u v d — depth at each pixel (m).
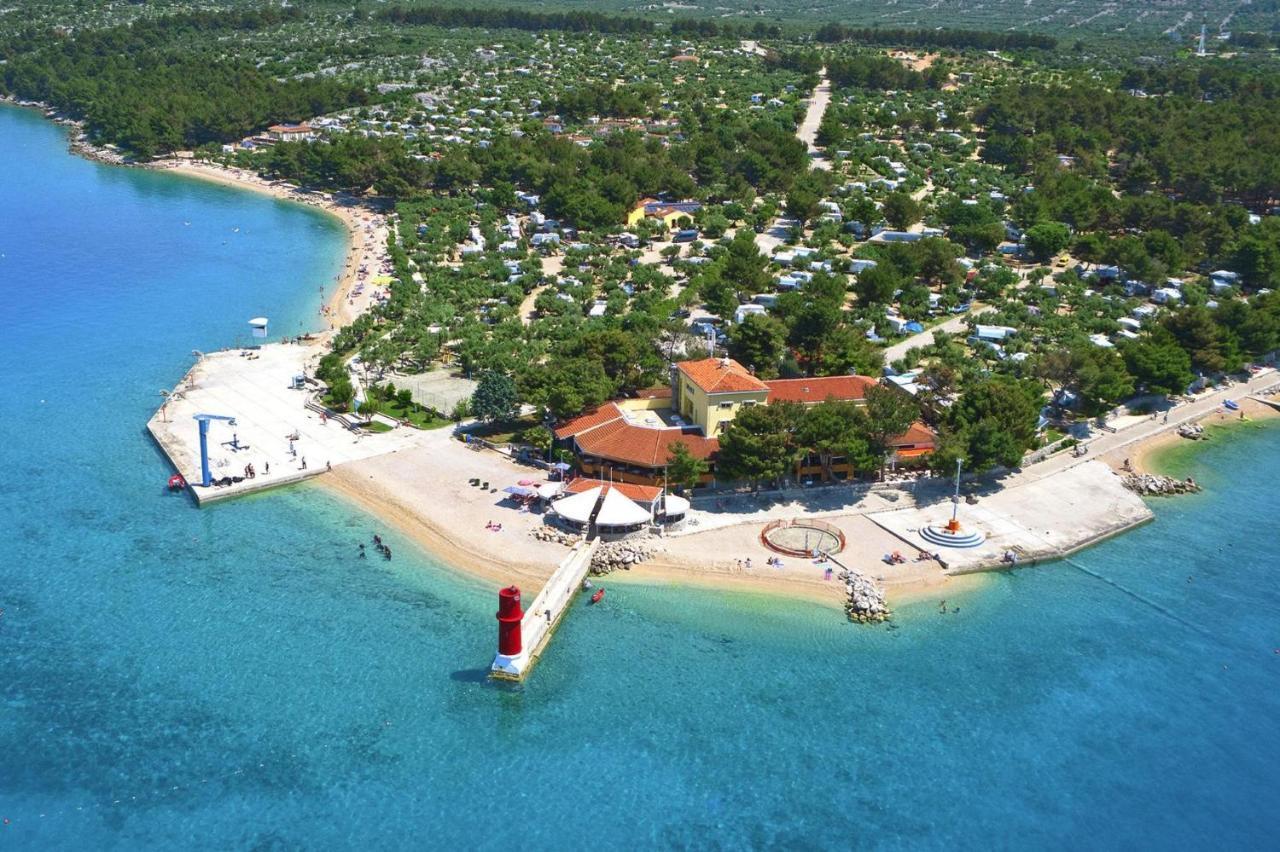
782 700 106.94
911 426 152.88
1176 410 182.50
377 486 145.25
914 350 195.38
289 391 178.38
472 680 108.06
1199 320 191.62
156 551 129.25
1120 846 91.06
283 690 105.69
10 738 98.12
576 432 150.12
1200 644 118.00
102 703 103.12
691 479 138.38
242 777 95.00
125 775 94.62
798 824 92.38
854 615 119.69
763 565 127.19
